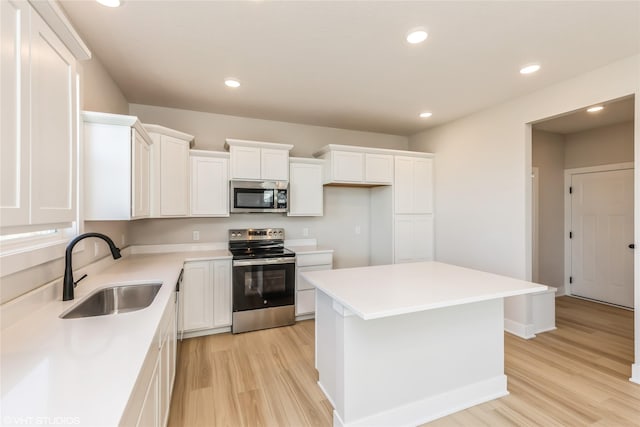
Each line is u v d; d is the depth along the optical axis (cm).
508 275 328
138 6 176
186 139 318
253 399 207
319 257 366
